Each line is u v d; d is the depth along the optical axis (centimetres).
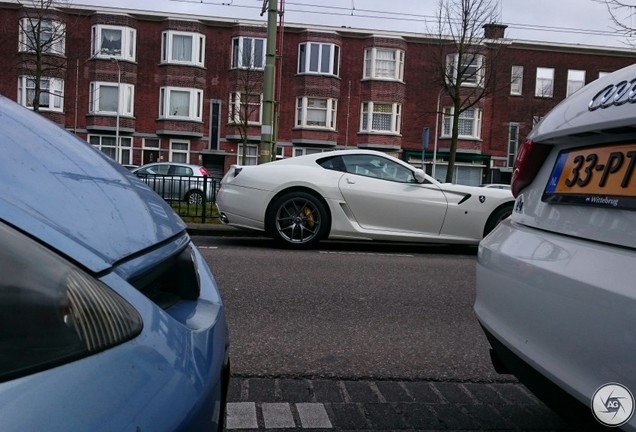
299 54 3012
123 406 112
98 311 122
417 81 3088
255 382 328
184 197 1071
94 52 2911
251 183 761
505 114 3117
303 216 764
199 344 150
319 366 356
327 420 284
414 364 366
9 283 114
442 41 2044
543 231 219
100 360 116
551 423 289
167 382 126
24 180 148
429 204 763
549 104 3109
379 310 486
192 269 181
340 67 3053
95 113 2892
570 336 183
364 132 3038
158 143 2989
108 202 170
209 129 3019
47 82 2866
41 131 191
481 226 773
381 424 283
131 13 2944
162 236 175
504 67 3003
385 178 773
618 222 180
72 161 182
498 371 253
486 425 286
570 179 214
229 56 3017
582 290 178
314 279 590
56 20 2003
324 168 773
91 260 133
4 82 2862
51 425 100
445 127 3083
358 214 757
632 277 162
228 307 477
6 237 120
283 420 282
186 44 2964
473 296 547
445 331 436
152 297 157
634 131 188
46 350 110
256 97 2977
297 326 434
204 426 137
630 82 194
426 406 306
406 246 880
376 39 3019
